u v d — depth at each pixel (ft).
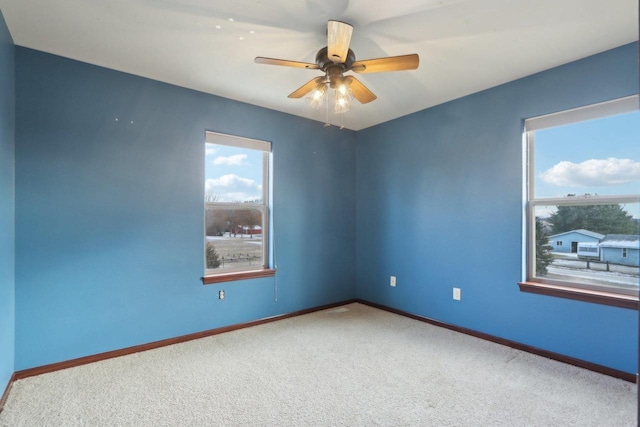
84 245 8.60
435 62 8.54
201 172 10.61
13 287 7.54
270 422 6.20
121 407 6.63
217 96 10.94
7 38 7.01
